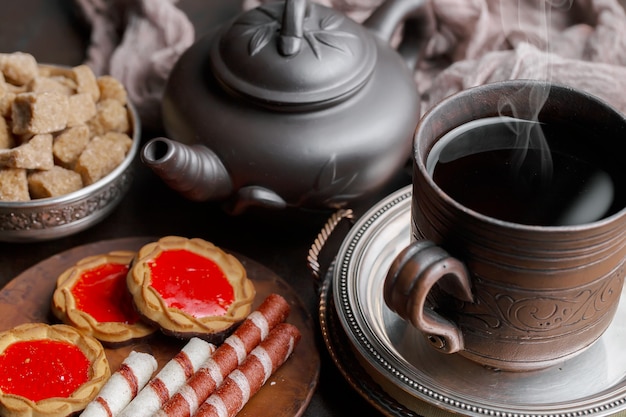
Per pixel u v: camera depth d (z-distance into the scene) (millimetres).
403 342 635
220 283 673
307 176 671
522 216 582
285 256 715
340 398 648
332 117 669
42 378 632
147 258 673
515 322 578
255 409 630
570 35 781
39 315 670
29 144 691
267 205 681
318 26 678
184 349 640
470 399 594
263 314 654
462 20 784
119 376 628
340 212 685
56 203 685
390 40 723
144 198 743
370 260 659
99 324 656
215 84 682
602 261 563
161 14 793
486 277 568
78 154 710
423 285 552
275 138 666
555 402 596
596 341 623
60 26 837
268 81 661
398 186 747
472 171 601
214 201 695
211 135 671
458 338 591
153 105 777
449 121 604
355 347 616
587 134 608
